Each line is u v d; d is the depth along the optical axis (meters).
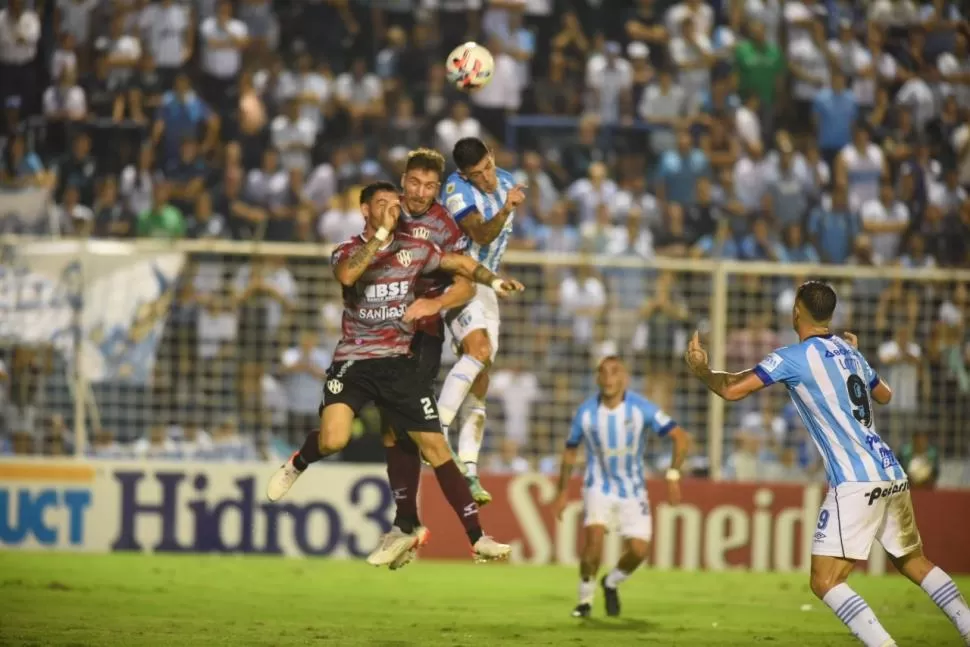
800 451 45.59
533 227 52.38
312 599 31.83
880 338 45.72
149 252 41.66
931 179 56.78
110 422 43.50
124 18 57.44
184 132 54.72
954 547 43.00
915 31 61.19
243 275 45.56
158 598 30.81
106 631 24.75
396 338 23.27
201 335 44.31
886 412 44.88
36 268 41.31
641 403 30.56
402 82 58.81
